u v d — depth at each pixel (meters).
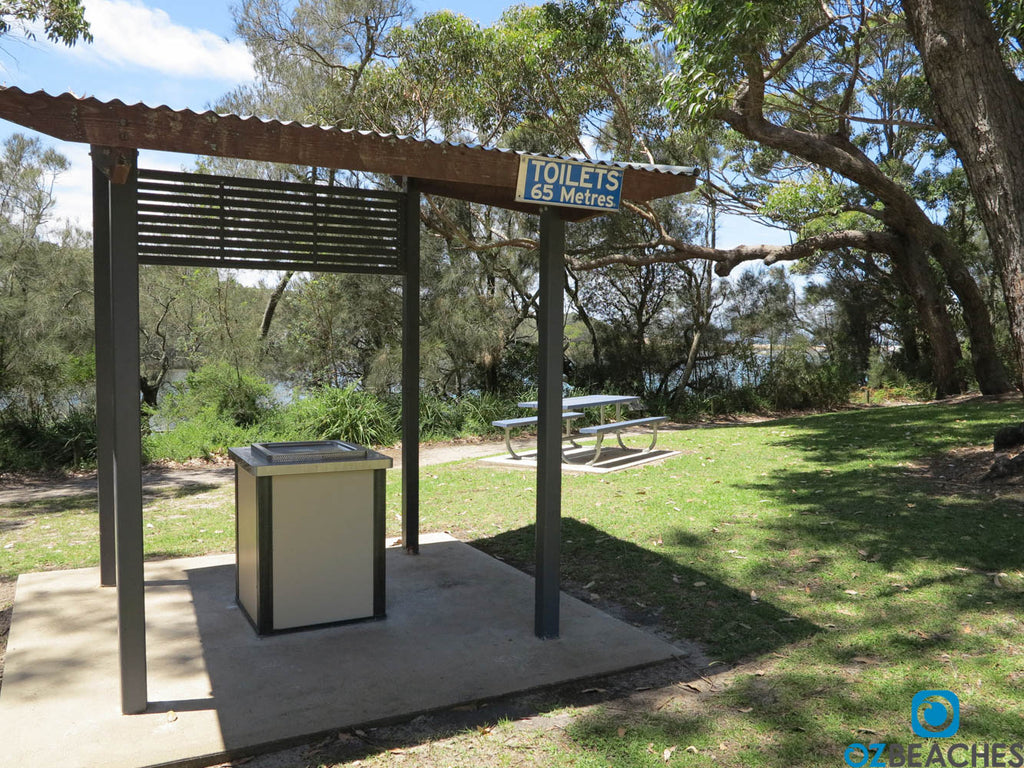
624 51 12.84
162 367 14.45
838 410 18.22
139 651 3.00
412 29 13.19
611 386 17.94
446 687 3.24
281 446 4.29
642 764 2.65
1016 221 6.69
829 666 3.40
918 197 19.20
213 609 4.24
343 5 12.93
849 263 21.33
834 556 5.00
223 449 11.33
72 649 3.66
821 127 16.92
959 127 6.90
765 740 2.78
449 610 4.22
